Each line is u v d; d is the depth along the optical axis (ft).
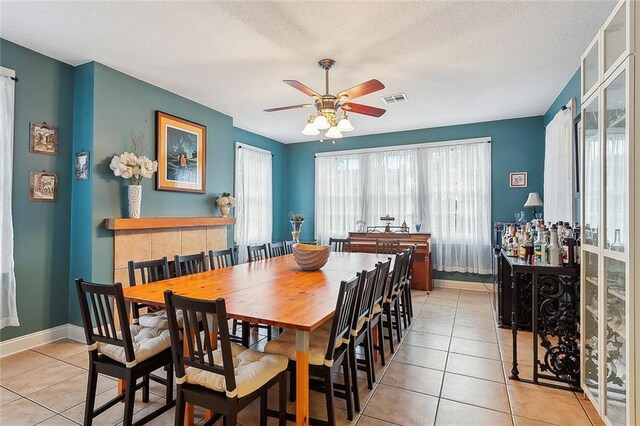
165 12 7.70
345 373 6.32
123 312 5.34
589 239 6.95
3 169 8.66
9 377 7.88
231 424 4.61
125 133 11.07
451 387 7.50
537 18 7.86
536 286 7.78
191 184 13.62
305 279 8.05
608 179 6.02
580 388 7.34
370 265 10.26
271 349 6.09
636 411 5.09
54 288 10.07
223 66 10.49
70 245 10.43
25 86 9.37
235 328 10.91
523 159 16.14
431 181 17.87
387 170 18.92
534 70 10.73
